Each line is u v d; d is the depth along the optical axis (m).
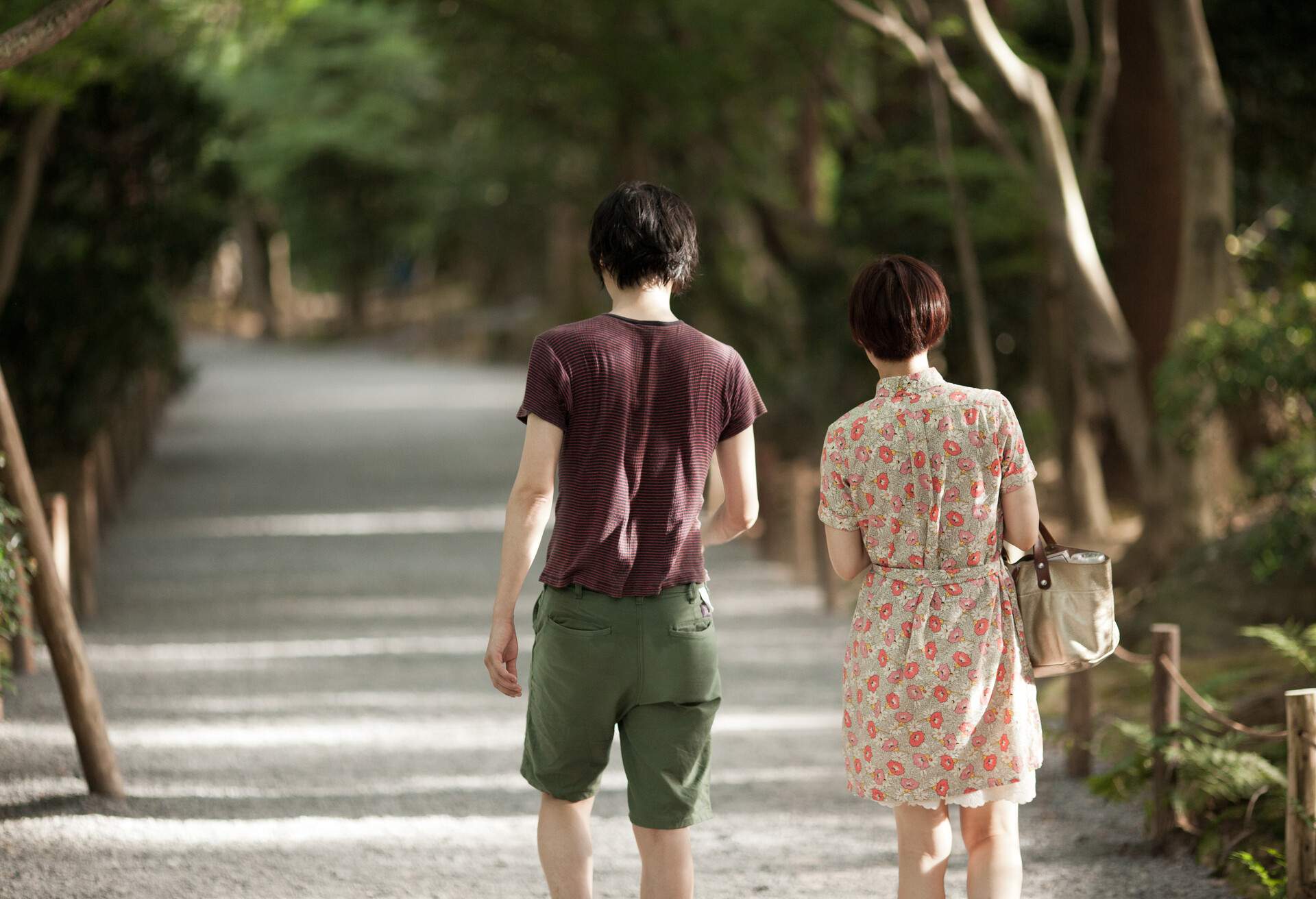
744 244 27.81
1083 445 15.63
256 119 48.06
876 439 4.01
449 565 14.55
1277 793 5.78
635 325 3.93
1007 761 3.96
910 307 3.99
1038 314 15.85
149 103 15.56
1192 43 11.12
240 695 8.92
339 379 41.78
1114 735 7.68
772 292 25.53
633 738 3.99
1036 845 5.92
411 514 18.19
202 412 31.31
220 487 20.50
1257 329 9.30
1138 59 16.28
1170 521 11.35
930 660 3.94
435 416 30.94
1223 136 11.09
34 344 15.70
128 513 17.95
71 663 6.14
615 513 3.84
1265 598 9.31
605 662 3.85
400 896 5.13
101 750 6.25
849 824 6.30
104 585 13.14
